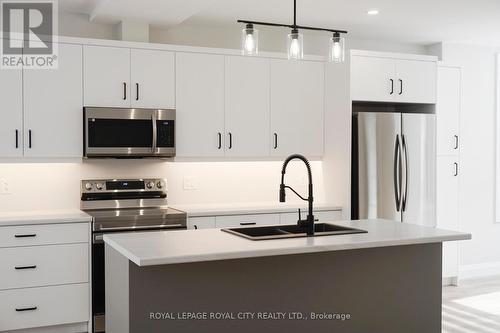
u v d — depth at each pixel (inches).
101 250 182.9
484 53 273.0
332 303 138.7
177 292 123.8
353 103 238.1
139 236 135.3
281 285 133.6
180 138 205.0
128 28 201.5
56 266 177.8
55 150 188.7
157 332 122.6
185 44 220.4
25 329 176.9
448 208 249.0
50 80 187.0
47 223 176.2
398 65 223.0
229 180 228.7
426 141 226.1
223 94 211.0
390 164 218.5
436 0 189.0
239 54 213.0
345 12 204.8
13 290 172.9
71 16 202.2
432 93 231.3
